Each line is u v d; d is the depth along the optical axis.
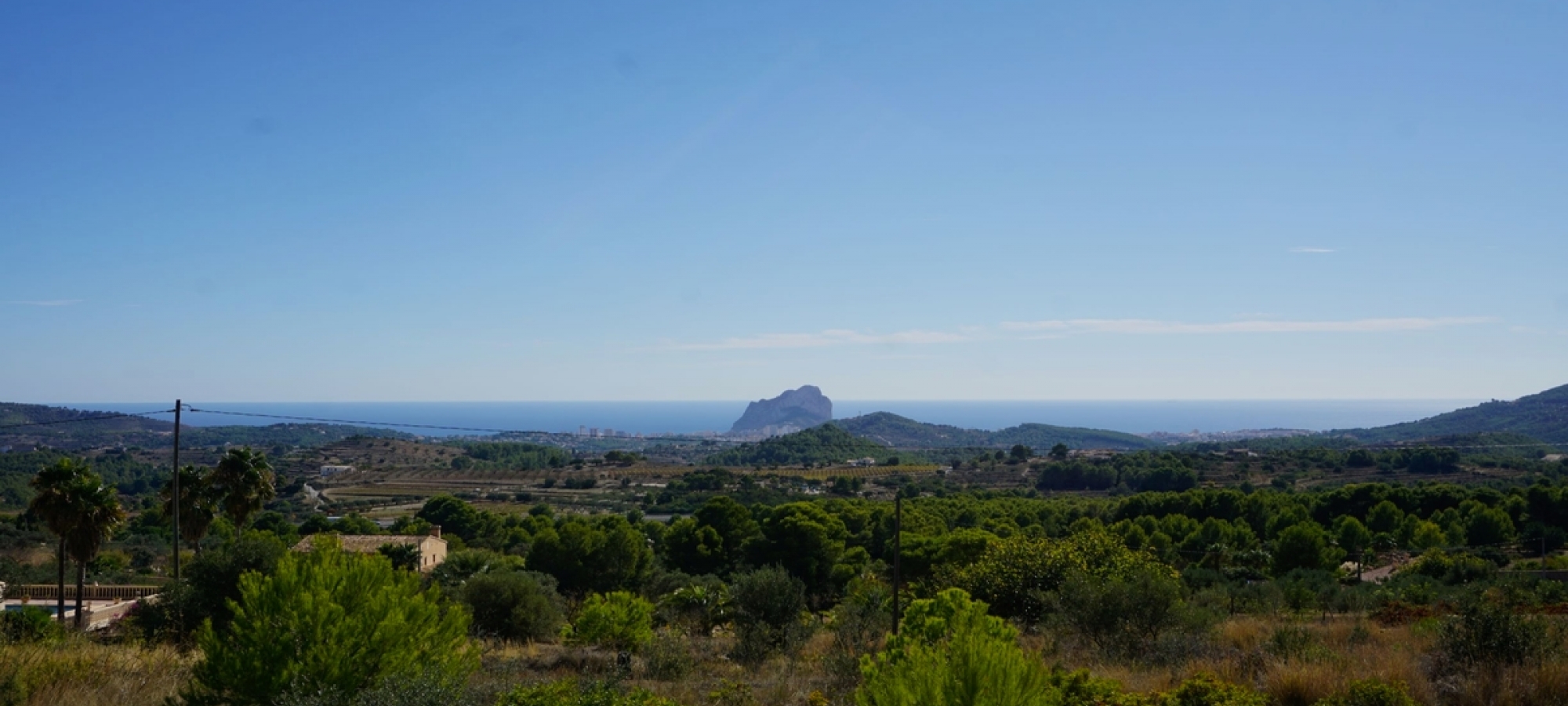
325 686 8.76
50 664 11.09
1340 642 16.81
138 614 19.67
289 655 8.98
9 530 58.91
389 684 8.34
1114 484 101.31
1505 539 54.94
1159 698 10.34
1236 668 12.71
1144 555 28.86
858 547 56.19
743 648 18.19
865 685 10.59
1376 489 65.25
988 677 8.05
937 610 15.91
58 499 30.45
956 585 29.84
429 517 76.06
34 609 16.45
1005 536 56.53
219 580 19.81
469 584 25.92
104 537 32.16
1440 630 13.09
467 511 75.94
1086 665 15.78
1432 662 12.02
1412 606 25.80
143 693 10.79
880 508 67.06
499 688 11.37
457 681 9.37
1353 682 10.12
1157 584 17.53
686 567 55.16
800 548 50.34
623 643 22.28
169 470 98.38
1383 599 31.42
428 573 42.62
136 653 13.22
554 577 42.31
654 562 53.91
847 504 70.81
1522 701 10.02
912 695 8.21
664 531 63.75
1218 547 53.84
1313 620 26.25
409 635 9.52
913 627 15.49
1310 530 50.81
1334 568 52.25
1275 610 30.28
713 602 31.31
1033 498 90.38
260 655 8.93
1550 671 10.30
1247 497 68.44
